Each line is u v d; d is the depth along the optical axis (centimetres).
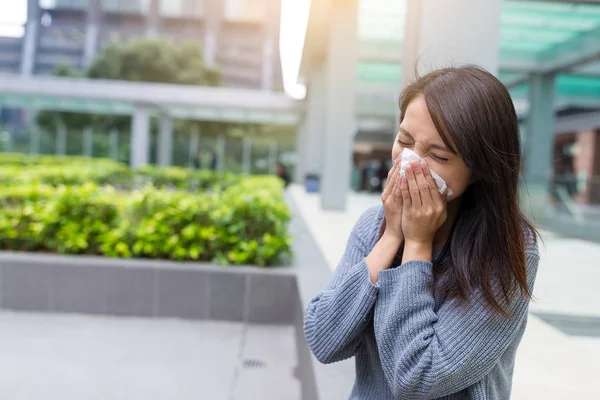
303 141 1941
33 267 403
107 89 1736
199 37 6825
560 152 2509
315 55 1365
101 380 294
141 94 1745
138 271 401
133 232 429
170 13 7188
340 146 991
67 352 332
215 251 427
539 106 1309
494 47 329
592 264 620
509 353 99
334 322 100
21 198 479
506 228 91
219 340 366
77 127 2995
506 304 89
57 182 837
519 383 238
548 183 1168
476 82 91
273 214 438
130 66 3269
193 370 313
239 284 402
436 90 92
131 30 6731
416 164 93
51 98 1830
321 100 1511
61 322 388
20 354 326
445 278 96
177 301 403
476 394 93
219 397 280
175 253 414
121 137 2270
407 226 97
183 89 1755
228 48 6838
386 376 94
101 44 6675
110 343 351
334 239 641
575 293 459
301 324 307
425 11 328
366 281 98
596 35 995
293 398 282
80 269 402
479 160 89
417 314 91
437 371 86
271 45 6762
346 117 984
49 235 437
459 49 328
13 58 6669
